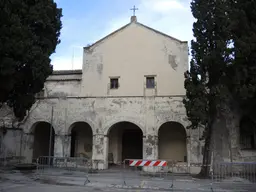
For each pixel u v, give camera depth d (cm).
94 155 2197
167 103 2153
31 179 1535
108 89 2628
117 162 2461
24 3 1483
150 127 2139
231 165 1648
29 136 2362
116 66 2669
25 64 1476
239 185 1402
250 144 1923
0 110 2380
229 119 1923
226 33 1678
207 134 1744
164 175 1845
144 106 2191
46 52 1631
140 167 2172
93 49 2758
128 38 2712
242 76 1670
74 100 2334
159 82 2548
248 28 1698
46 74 1584
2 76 1360
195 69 1806
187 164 2014
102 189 1262
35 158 2506
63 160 2202
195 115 1684
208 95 1739
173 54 2584
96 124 2252
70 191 1173
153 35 2666
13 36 1362
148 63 2612
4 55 1358
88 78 2700
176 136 2384
